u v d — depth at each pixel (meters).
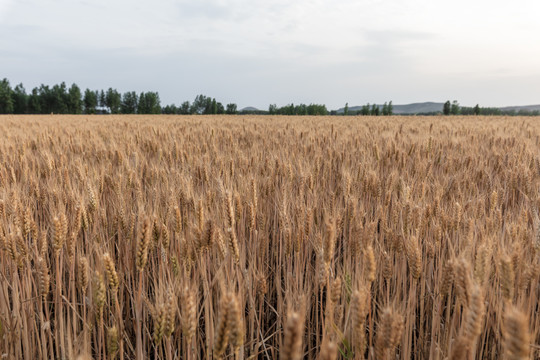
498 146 9.77
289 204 4.48
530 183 5.01
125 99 145.88
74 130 15.51
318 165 5.71
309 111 128.12
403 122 26.00
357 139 10.38
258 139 12.45
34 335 3.01
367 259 2.13
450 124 21.78
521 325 1.18
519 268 2.32
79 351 2.47
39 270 2.57
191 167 6.27
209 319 2.47
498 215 3.51
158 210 3.93
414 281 2.59
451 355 1.60
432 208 3.83
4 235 2.95
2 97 122.00
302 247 3.53
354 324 1.88
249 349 3.06
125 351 3.19
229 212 2.85
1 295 2.90
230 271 2.97
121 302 3.37
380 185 4.93
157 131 13.87
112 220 4.18
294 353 1.24
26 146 9.36
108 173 5.79
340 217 3.80
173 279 3.00
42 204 4.75
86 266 2.38
